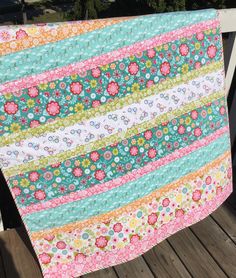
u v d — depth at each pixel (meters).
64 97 1.39
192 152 1.71
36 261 1.69
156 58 1.49
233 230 1.86
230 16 1.63
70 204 1.55
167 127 1.61
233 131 2.23
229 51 1.84
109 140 1.51
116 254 1.70
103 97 1.45
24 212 1.50
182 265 1.70
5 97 1.31
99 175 1.55
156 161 1.64
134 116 1.52
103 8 12.45
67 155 1.47
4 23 13.42
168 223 1.78
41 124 1.39
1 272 1.65
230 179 1.90
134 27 1.42
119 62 1.43
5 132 1.36
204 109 1.67
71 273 1.65
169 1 11.41
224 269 1.69
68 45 1.34
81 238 1.62
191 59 1.56
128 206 1.65
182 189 1.76
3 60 1.27
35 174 1.45
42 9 14.83
